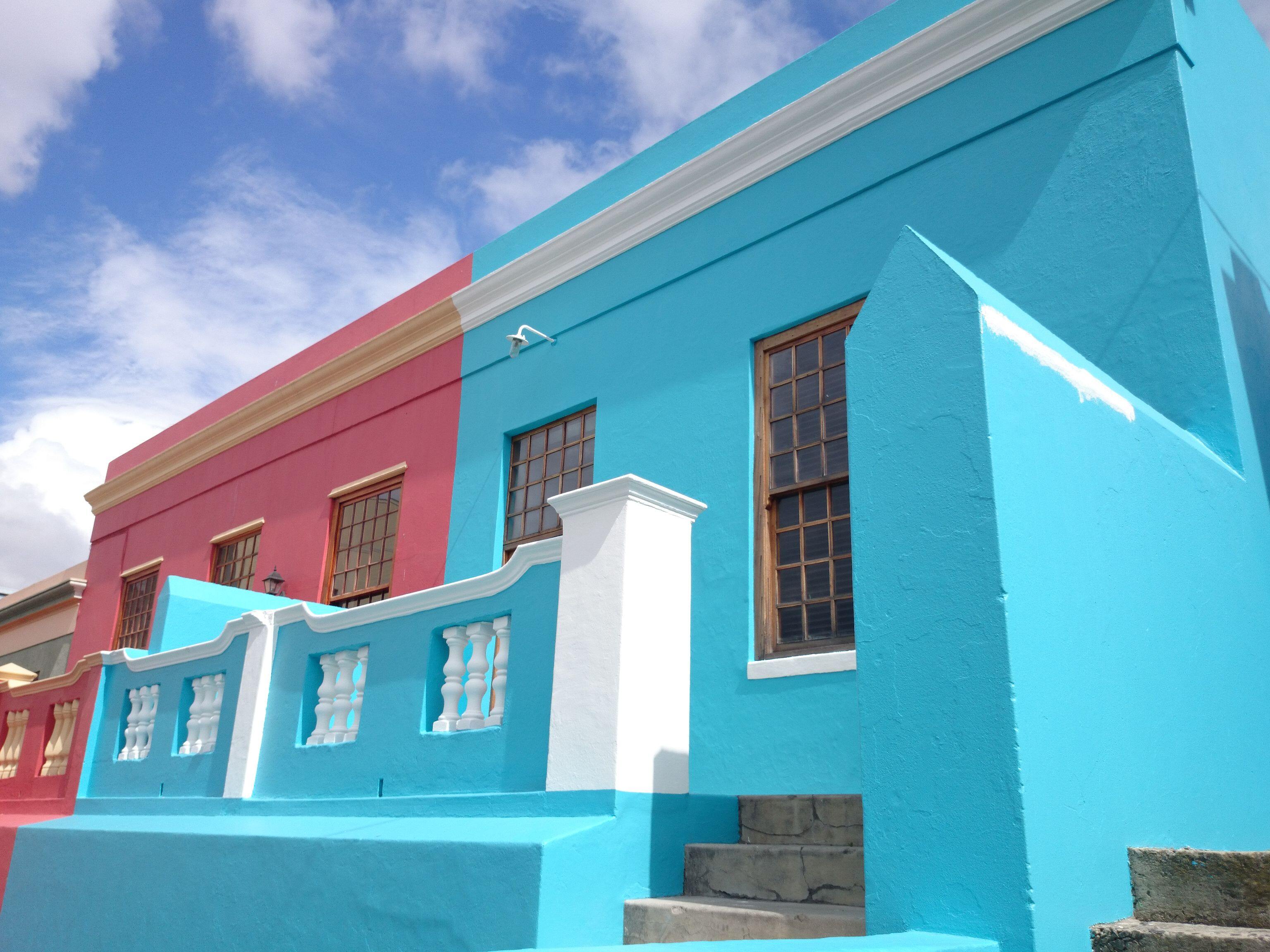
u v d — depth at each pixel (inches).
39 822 318.3
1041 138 242.4
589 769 172.1
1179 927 112.3
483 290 381.4
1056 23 245.8
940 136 261.9
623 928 160.7
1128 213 221.5
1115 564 142.1
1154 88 224.8
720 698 263.1
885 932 119.3
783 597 264.4
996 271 241.0
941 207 256.7
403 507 390.9
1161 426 169.3
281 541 451.2
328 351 475.8
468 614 214.8
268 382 509.4
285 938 195.3
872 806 125.0
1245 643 175.6
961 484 125.2
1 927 297.0
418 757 213.8
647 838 169.9
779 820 189.0
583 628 182.4
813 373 275.6
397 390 417.1
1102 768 125.0
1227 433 194.9
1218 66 244.8
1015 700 113.1
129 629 547.5
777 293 286.5
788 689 249.3
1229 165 235.3
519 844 156.3
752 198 302.5
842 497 259.1
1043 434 134.5
